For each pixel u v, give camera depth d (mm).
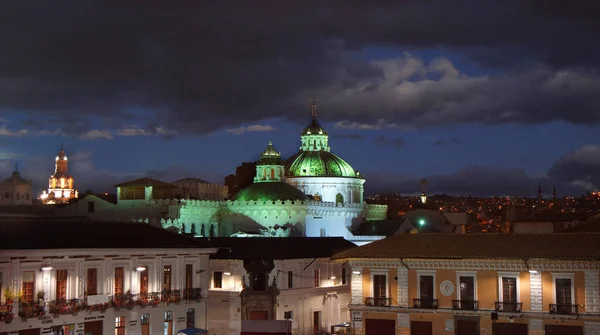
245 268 102500
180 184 167375
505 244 85188
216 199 173125
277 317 102625
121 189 145250
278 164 155875
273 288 102438
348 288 117312
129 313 87125
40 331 77812
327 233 150625
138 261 89250
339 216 154125
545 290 81812
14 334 75188
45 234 83438
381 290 88875
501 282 83750
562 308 80562
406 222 155000
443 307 85625
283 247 109250
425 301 86250
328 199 169625
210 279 105250
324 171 171250
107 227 92438
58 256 80250
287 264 106000
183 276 95500
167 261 93250
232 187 187750
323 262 113000
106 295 84688
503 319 82875
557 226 141375
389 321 88125
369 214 166250
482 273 84500
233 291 102438
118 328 86250
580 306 80188
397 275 88125
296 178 169500
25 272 78062
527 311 82000
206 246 98938
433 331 86000
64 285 81500
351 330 89375
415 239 90562
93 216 145750
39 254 77812
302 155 174500
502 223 184125
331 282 114188
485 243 86375
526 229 142875
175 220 137000
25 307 76312
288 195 148250
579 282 80625
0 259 75250
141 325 88625
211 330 103688
